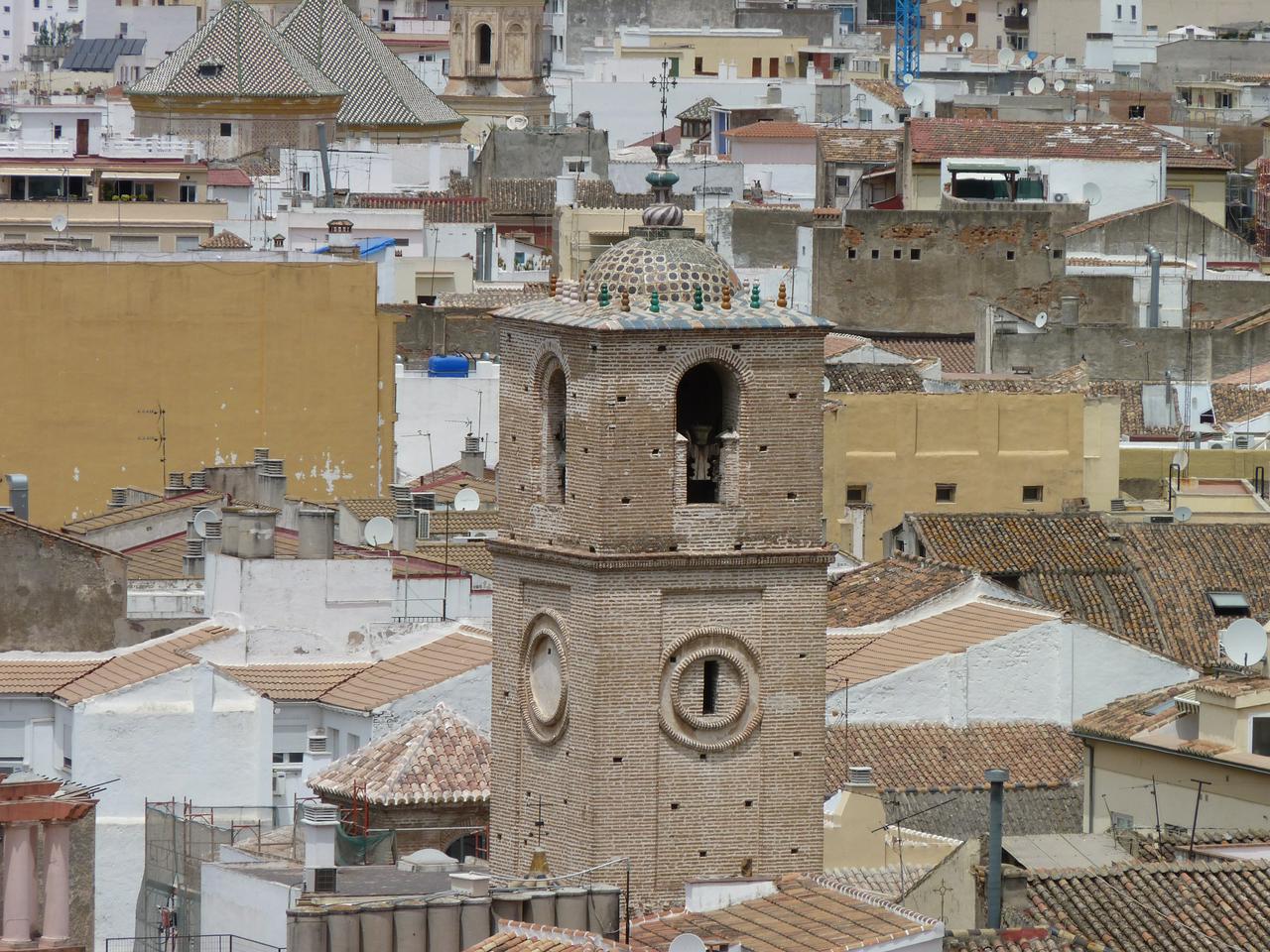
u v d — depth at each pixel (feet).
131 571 638.12
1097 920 465.47
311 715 565.12
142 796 558.15
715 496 459.32
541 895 431.84
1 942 442.50
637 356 451.53
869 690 577.84
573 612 456.86
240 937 462.19
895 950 434.30
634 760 454.40
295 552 603.67
